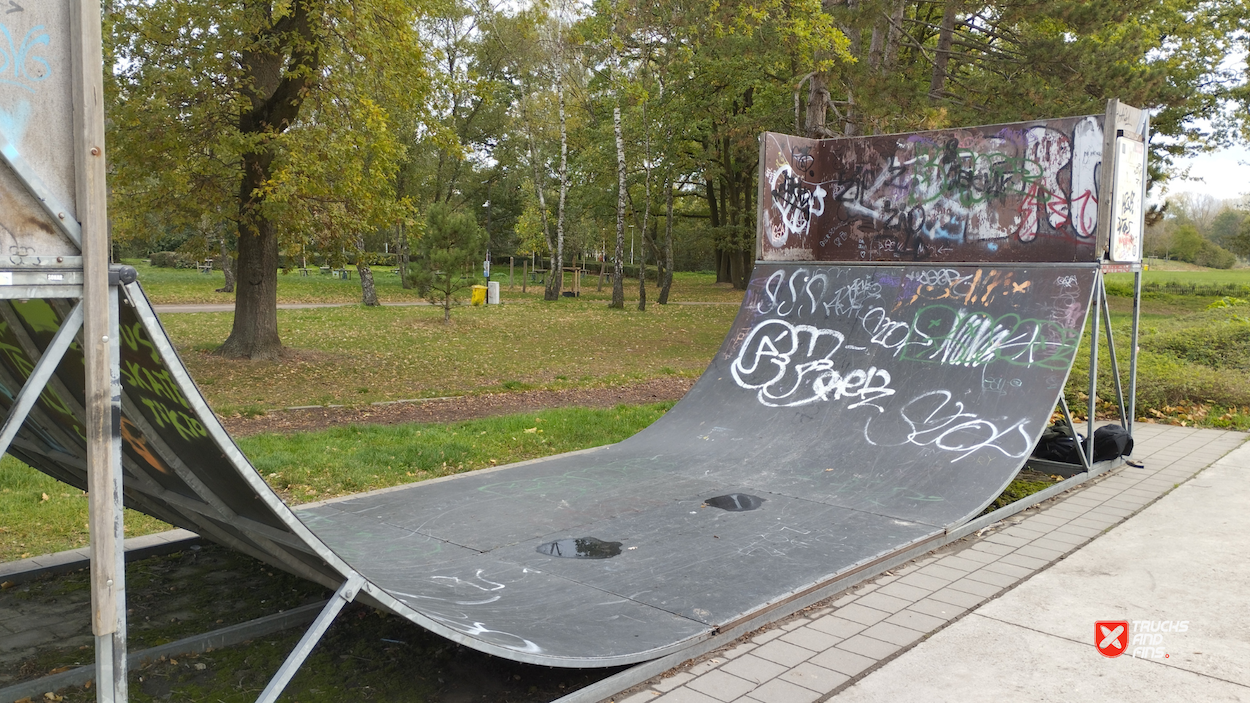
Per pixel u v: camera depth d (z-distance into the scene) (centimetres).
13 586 497
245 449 824
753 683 366
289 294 3269
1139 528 600
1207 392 1109
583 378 1465
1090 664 380
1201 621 430
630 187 3659
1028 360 740
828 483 680
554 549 534
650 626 407
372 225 1503
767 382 869
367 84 1280
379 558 504
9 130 233
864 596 475
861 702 346
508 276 5206
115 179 1360
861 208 1017
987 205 909
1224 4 2869
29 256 239
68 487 682
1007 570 515
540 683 387
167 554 557
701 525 585
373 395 1235
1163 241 8188
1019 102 1578
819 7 1620
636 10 2267
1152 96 1633
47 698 364
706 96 2780
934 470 670
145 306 258
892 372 802
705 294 3938
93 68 246
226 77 1322
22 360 358
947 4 1702
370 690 380
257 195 1385
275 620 438
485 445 885
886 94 1567
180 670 393
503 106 3903
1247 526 602
